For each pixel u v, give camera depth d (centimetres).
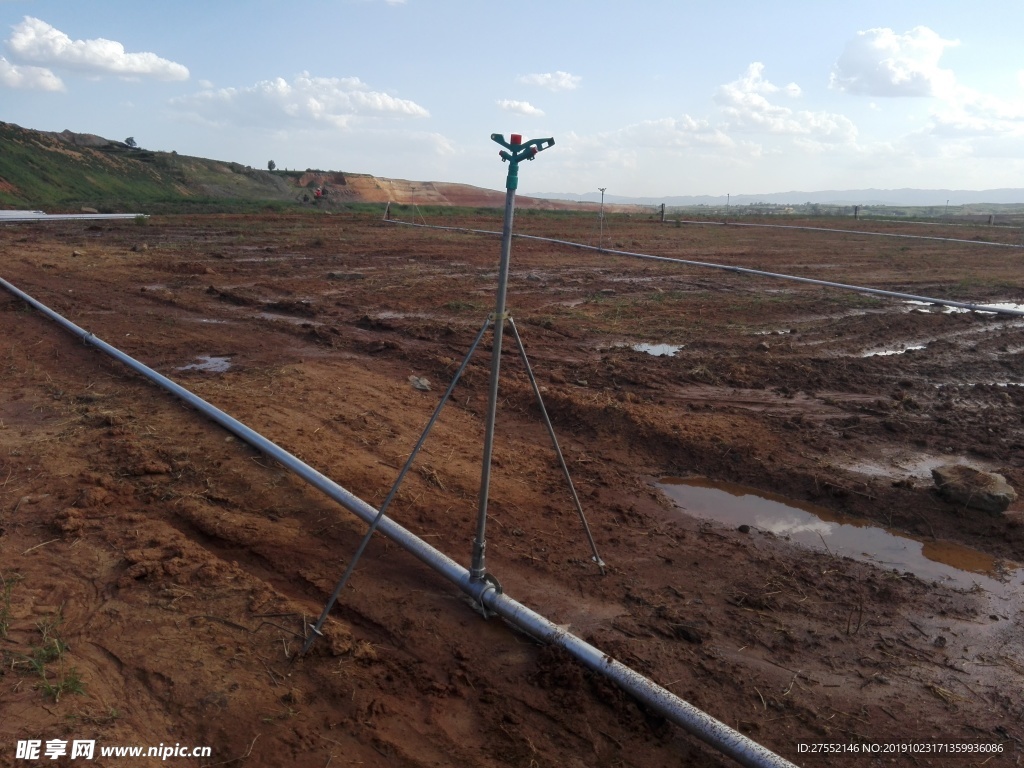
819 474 605
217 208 3781
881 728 350
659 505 570
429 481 573
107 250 1761
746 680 378
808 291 1471
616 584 457
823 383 852
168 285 1345
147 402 707
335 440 637
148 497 520
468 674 367
